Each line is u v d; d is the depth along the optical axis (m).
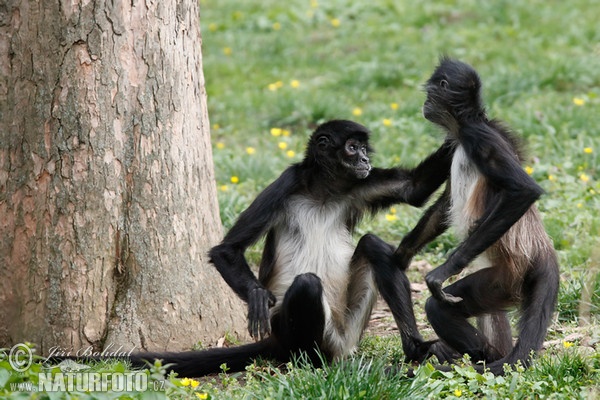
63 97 11.69
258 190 19.09
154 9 11.94
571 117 21.89
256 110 25.62
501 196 10.88
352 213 12.89
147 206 12.12
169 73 12.13
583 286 12.55
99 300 12.02
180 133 12.37
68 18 11.58
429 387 10.18
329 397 9.80
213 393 10.34
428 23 33.75
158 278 12.25
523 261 11.27
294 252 12.46
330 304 12.30
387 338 12.88
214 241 13.02
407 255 12.05
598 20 32.38
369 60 29.61
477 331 11.38
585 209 16.88
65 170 11.77
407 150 20.84
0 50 11.78
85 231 11.86
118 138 11.89
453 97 11.55
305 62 30.17
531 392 10.02
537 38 30.75
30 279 11.94
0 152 11.95
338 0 36.12
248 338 13.27
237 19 35.09
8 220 11.98
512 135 11.75
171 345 12.34
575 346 11.13
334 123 12.50
